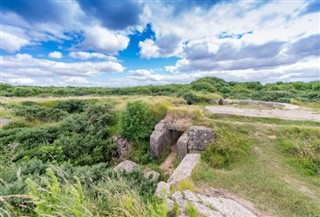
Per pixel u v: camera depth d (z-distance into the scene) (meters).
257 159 6.91
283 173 6.03
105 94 33.25
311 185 5.42
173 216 2.82
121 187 3.14
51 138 9.55
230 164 6.96
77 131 10.53
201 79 42.06
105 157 9.58
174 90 33.50
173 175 6.05
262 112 11.88
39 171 3.59
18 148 8.01
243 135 8.34
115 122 12.05
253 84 38.12
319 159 6.45
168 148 10.55
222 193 4.99
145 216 2.22
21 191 2.37
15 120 11.99
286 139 7.64
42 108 14.92
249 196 4.88
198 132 8.78
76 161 8.17
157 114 11.96
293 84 34.56
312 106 15.59
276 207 4.45
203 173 5.95
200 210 3.55
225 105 16.48
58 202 1.83
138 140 10.37
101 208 2.43
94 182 3.40
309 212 4.25
